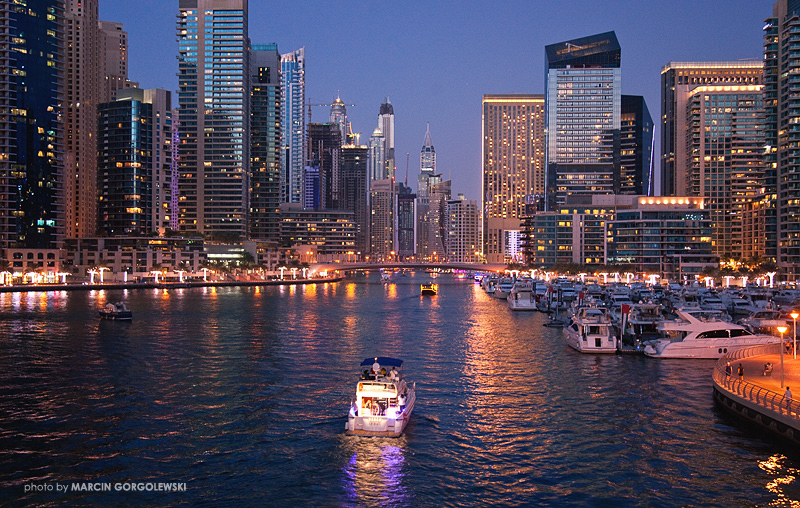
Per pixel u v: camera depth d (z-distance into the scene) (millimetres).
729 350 89438
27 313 154125
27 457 50875
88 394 69750
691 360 88875
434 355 96125
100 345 103625
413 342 110312
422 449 52969
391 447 53469
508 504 43500
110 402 66438
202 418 60938
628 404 65500
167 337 113875
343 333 122500
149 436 55781
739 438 54344
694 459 50031
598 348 96250
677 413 61844
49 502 43375
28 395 69125
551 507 42969
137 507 42844
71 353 95625
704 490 44844
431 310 179125
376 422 56094
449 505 43406
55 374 80125
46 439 54844
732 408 59062
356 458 51094
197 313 160750
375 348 102750
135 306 179875
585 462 50125
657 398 67562
